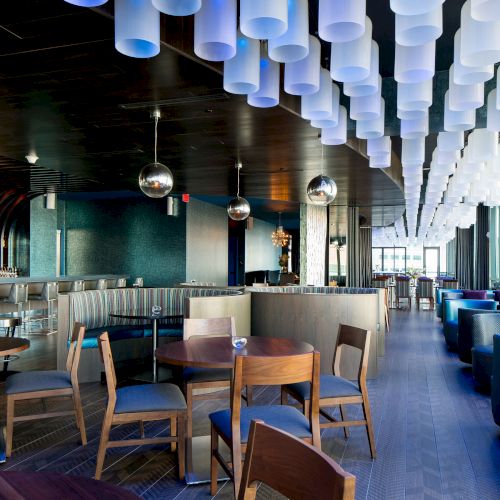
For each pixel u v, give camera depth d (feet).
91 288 36.55
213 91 13.53
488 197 23.66
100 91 13.61
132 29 6.49
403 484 10.30
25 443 12.38
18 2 8.96
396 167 28.63
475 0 5.28
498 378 13.34
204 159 22.36
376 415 15.02
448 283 49.83
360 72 7.64
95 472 10.23
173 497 9.68
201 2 6.30
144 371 20.38
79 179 29.94
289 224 77.97
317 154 20.99
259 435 4.49
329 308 20.01
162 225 47.73
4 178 29.94
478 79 7.99
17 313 35.06
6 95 13.92
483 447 12.42
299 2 6.72
